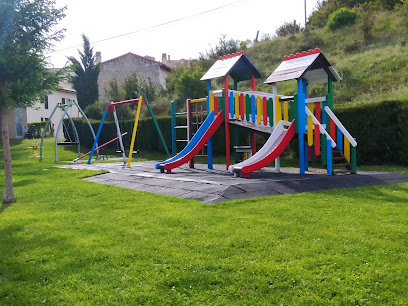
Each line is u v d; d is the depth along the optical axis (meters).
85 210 6.30
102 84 40.00
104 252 4.07
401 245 3.97
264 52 28.91
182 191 7.57
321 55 10.06
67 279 3.43
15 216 6.02
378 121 12.63
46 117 35.81
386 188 7.61
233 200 6.47
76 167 13.91
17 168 14.21
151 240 4.41
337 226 4.72
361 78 18.91
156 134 20.58
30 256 4.05
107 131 23.28
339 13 27.42
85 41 33.19
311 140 9.64
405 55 19.53
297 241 4.18
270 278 3.27
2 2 6.59
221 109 12.03
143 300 2.99
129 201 6.93
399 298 2.87
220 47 30.42
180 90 23.89
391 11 25.83
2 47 6.82
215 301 2.94
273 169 11.95
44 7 7.23
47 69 7.56
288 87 21.62
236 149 13.00
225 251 3.95
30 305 2.98
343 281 3.15
